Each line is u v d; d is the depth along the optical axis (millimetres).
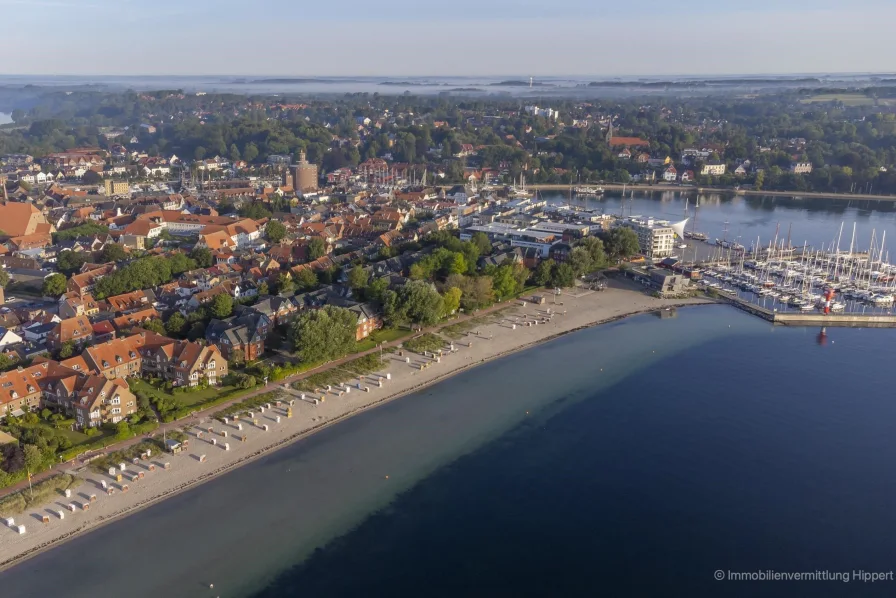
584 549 152875
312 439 198000
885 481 178375
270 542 153875
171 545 152125
